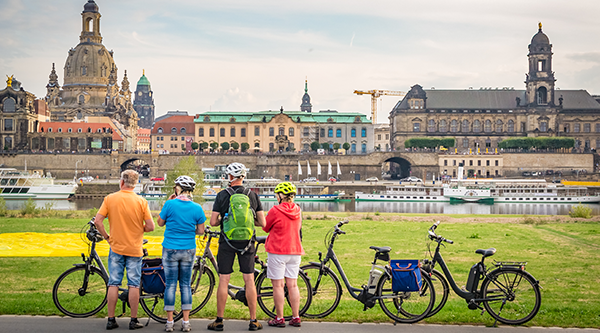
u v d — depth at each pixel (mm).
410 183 149375
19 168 175375
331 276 15789
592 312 16094
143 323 15273
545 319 15172
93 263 18328
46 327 14352
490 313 15266
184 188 15180
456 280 21672
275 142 184875
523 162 179375
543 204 123000
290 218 15008
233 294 16125
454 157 175750
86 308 15555
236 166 15055
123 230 14656
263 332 14391
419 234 40031
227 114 193625
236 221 14602
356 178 173625
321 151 175375
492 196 125625
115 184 139875
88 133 193875
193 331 14531
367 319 15391
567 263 26891
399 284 15250
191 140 192250
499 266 15586
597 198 125375
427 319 15312
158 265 15469
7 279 21188
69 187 129000
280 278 14867
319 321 15398
